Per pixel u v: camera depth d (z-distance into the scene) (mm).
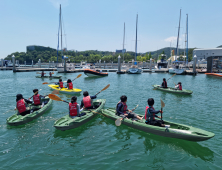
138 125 6461
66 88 14984
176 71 36469
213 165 4406
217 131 6504
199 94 14008
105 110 8266
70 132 6449
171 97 12688
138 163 4488
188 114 8562
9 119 6922
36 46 133250
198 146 5391
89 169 4215
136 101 11359
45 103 10016
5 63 53250
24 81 22328
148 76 32000
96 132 6477
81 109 7809
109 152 5039
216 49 66312
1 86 17750
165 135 5867
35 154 4926
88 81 23281
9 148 5254
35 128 6750
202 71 39062
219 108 9711
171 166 4371
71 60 97250
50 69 45656
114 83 21078
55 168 4262
